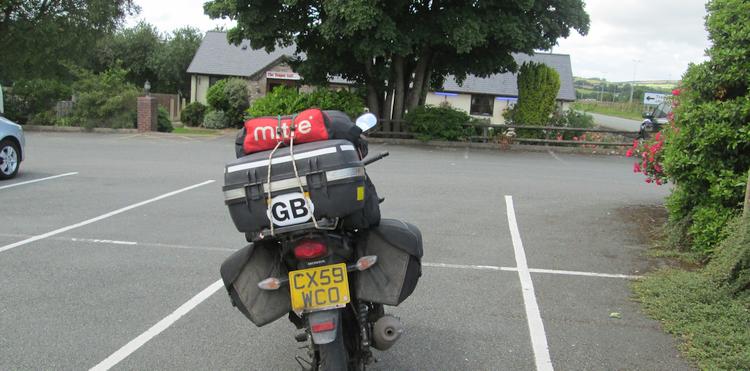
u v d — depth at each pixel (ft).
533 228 27.43
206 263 21.45
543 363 14.12
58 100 82.38
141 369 13.74
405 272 11.44
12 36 81.56
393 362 14.17
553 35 69.51
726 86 21.94
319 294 10.75
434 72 81.51
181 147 60.49
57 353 14.42
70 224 26.66
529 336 15.67
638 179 45.80
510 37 64.03
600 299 18.39
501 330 16.05
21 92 80.59
